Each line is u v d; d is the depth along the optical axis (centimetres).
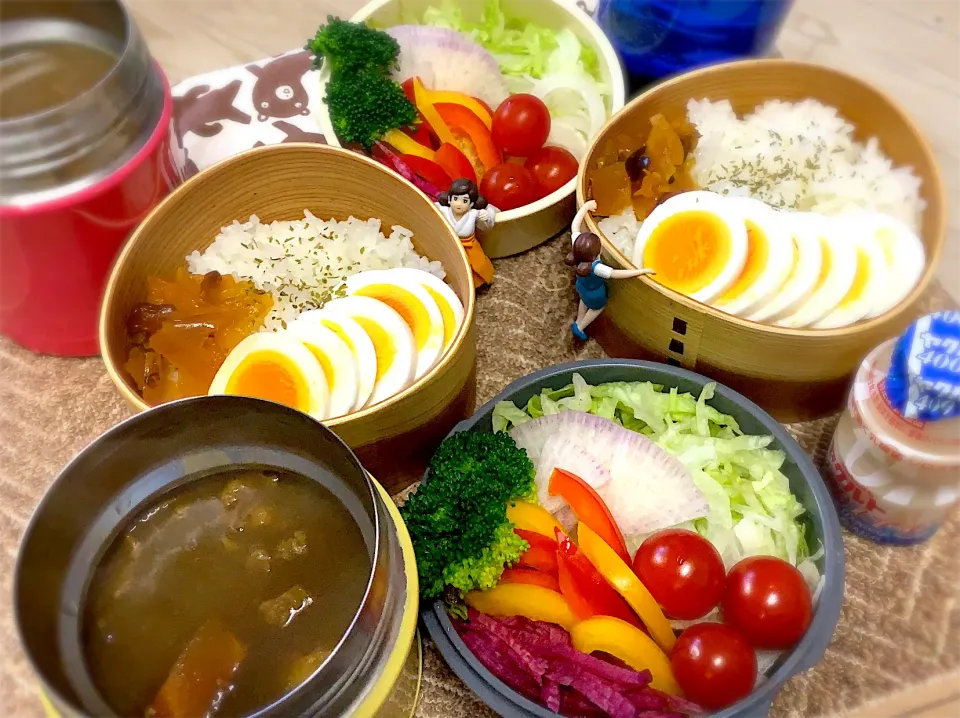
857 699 27
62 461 33
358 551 23
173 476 24
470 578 25
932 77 40
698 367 32
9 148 27
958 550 30
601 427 29
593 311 33
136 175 30
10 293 32
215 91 41
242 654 22
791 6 39
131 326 30
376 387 30
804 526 29
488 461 27
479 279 35
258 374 29
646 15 37
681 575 26
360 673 20
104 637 22
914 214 33
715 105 36
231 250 33
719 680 24
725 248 31
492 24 41
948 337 24
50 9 32
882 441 26
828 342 28
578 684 25
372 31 36
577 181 32
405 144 35
